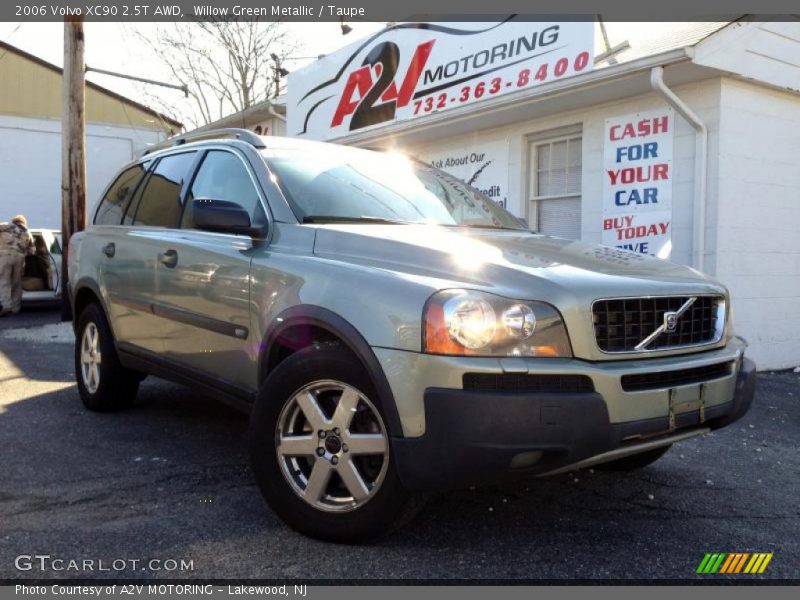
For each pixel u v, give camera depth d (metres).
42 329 10.82
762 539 3.44
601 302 3.03
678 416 3.13
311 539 3.25
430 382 2.81
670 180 7.82
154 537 3.25
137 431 5.01
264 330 3.57
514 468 2.82
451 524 3.49
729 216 7.59
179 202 4.71
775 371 8.05
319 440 3.17
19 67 23.03
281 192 3.92
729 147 7.55
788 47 7.90
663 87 7.14
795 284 8.32
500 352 2.83
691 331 3.40
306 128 13.14
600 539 3.38
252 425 3.38
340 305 3.13
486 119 9.30
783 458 4.81
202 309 4.10
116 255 5.09
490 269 3.08
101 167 23.12
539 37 8.48
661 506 3.84
